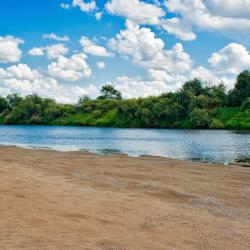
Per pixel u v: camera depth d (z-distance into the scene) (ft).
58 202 48.14
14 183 58.90
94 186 63.31
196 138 312.09
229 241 36.73
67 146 212.64
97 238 35.40
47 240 33.91
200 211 48.67
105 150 185.37
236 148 203.21
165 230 39.32
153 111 597.11
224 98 604.08
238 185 70.33
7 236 34.22
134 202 51.80
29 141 263.90
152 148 201.98
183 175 82.28
